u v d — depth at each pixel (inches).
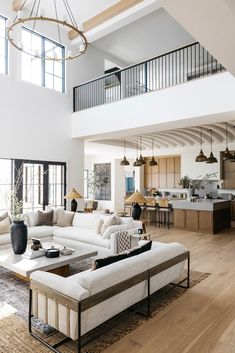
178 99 231.5
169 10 88.3
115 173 564.7
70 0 277.6
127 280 104.9
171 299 134.7
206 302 131.6
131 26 326.6
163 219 374.3
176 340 100.6
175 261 135.3
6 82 268.5
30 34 299.1
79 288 91.6
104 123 293.4
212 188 427.8
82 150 349.7
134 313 120.5
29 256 151.5
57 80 327.6
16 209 198.1
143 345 97.6
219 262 197.6
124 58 411.5
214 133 361.1
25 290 144.3
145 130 277.9
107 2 284.8
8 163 277.1
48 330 105.9
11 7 277.0
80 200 343.9
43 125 302.4
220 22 94.7
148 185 541.3
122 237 186.1
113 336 103.1
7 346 96.6
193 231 322.7
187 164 454.9
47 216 252.2
